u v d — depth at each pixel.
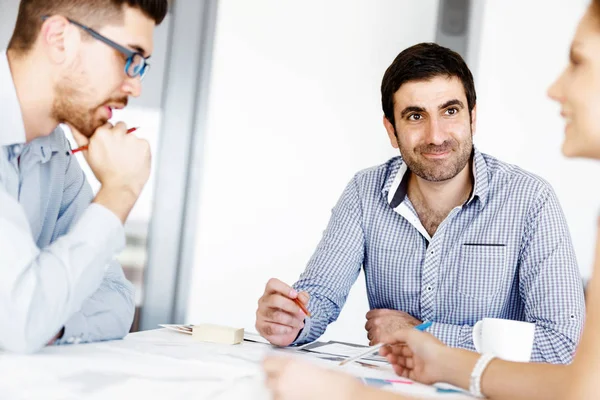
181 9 3.20
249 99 3.20
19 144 1.23
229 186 3.21
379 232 1.83
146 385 0.89
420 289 1.79
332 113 3.15
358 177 1.93
